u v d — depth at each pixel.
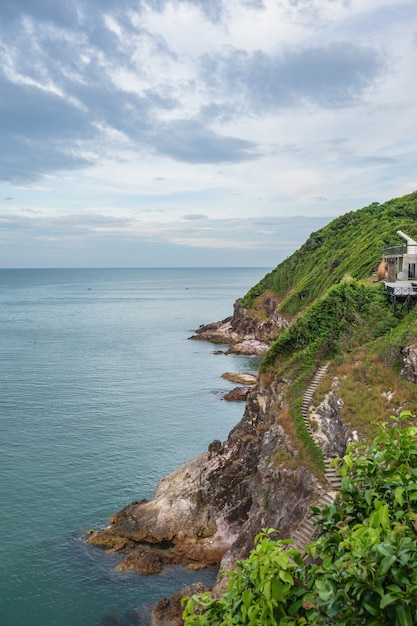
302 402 48.03
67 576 39.81
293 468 40.97
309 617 9.73
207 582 39.44
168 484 49.72
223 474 48.22
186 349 140.75
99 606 36.72
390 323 56.16
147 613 35.97
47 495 51.75
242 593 10.47
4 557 41.81
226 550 42.84
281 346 59.28
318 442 42.94
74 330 178.62
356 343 55.38
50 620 35.31
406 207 120.44
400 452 12.02
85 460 60.50
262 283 161.12
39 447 64.25
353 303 60.62
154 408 82.56
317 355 54.72
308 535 35.34
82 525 46.66
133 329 182.62
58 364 117.00
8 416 76.44
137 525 45.34
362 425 41.94
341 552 10.12
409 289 58.25
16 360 120.81
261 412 55.41
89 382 99.50
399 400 42.97
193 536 44.91
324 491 37.59
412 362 45.12
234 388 94.56
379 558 8.99
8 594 37.72
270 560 9.92
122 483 54.75
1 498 50.91
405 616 8.30
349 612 9.11
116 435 69.31
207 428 73.12
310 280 127.38
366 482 12.08
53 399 86.44
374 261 85.94
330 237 147.12
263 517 40.72
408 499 10.81
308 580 10.42
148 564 40.84
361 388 46.62
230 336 153.00
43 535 44.97
